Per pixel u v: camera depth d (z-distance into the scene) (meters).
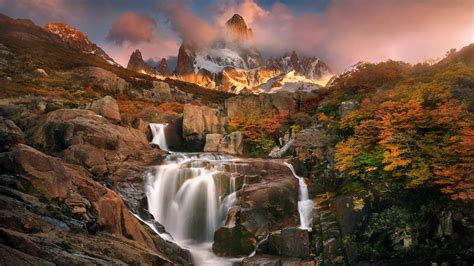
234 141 32.91
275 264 17.81
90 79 58.00
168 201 23.12
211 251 20.45
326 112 34.59
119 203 16.80
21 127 28.72
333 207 21.28
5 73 54.50
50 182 15.19
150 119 38.81
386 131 20.55
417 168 19.02
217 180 23.19
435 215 17.41
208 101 70.50
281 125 34.59
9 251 9.18
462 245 16.08
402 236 17.59
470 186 15.81
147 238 17.28
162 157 27.67
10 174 15.05
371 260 17.70
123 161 24.97
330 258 18.70
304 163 25.75
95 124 26.34
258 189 21.78
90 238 13.58
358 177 21.70
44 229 12.47
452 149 18.36
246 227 20.44
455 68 32.16
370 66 40.16
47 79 54.06
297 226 21.41
